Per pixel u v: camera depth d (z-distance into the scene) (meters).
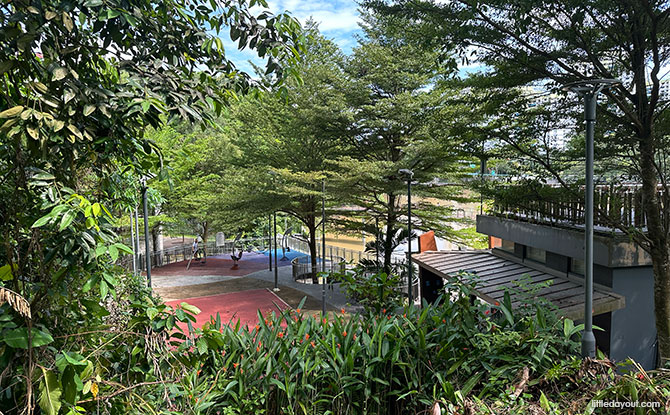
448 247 33.03
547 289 10.40
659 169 8.26
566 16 7.89
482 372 4.30
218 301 20.41
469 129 10.55
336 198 20.20
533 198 9.92
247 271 28.20
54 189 2.45
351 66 20.84
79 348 3.09
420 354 4.61
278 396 4.38
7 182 2.81
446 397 4.00
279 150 23.28
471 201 19.50
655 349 10.02
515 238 12.91
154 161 3.44
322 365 4.41
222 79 3.35
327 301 19.70
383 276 6.56
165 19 3.14
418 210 20.98
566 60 8.72
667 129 7.88
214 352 4.45
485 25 8.48
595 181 10.36
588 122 5.70
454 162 19.19
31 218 2.69
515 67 8.88
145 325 3.42
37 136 2.32
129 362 3.27
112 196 3.70
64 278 2.74
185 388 3.66
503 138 9.91
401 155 21.17
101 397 2.78
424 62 18.56
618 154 8.81
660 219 8.24
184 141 22.91
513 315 5.36
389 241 21.27
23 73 2.67
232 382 4.18
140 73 2.82
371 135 20.33
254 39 3.38
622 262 9.30
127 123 3.08
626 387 3.30
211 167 30.23
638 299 9.91
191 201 25.23
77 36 2.83
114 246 2.49
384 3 9.04
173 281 25.02
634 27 7.34
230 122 26.31
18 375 2.40
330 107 18.77
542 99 9.77
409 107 17.62
